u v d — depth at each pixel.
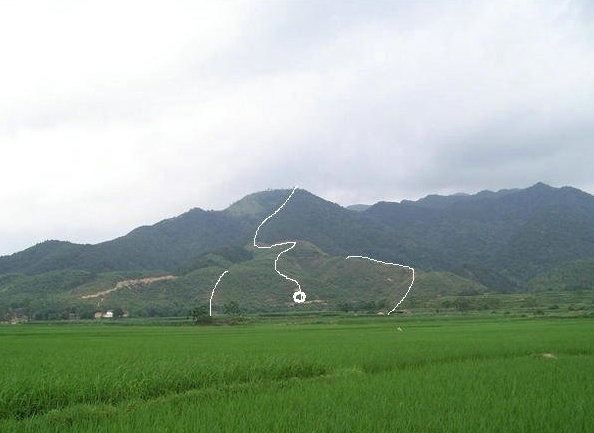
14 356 25.33
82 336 46.34
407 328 53.34
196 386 16.75
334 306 104.62
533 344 29.97
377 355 24.59
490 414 11.76
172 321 88.75
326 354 25.11
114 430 10.75
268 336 43.41
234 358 21.62
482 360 23.14
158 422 11.30
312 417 11.57
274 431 10.47
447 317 80.25
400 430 10.55
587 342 31.11
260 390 15.65
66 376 15.88
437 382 16.42
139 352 27.55
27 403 13.53
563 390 14.56
